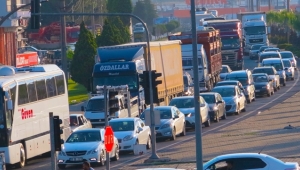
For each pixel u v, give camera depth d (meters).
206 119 99.88
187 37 139.50
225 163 47.00
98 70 102.25
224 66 171.50
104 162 71.19
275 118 106.19
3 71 77.81
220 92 118.06
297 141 77.94
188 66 137.75
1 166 63.44
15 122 73.56
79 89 174.75
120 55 103.56
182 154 74.38
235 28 186.25
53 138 49.47
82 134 73.06
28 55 146.50
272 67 155.88
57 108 84.88
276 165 46.34
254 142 79.56
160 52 109.94
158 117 70.44
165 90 110.69
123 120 80.88
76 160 69.81
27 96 76.94
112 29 168.88
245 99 125.56
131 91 101.25
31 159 84.19
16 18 153.75
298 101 130.62
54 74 85.06
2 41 151.62
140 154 74.44
